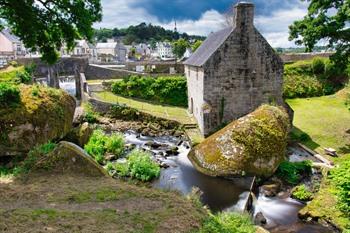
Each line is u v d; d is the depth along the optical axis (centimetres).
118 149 2134
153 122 3119
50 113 1875
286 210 1450
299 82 3916
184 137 2717
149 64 5131
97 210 910
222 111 2608
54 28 1748
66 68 4659
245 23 2502
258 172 1731
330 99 3559
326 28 2297
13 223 776
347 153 2128
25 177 1170
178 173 1836
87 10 1750
